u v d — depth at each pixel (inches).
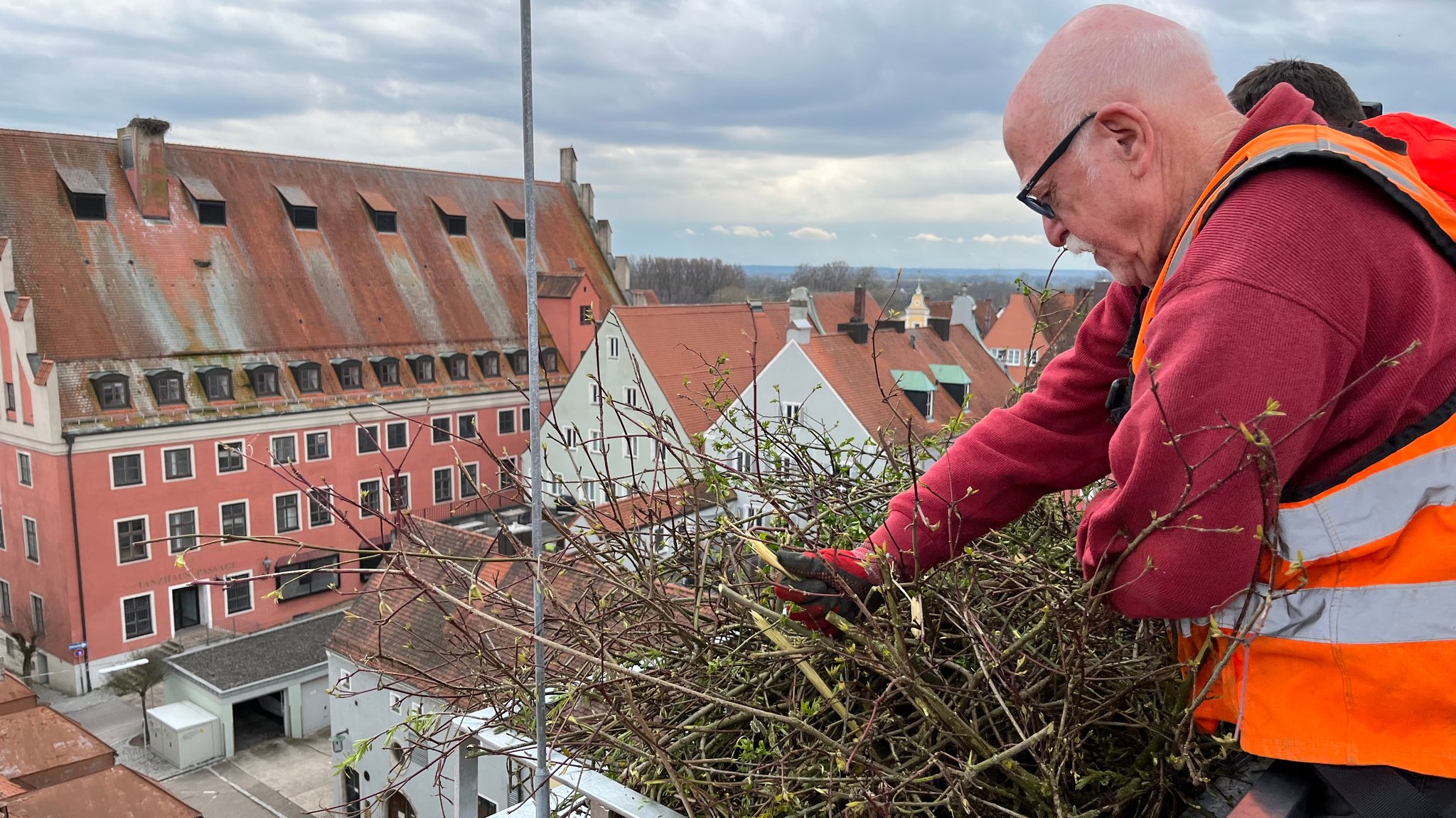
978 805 59.5
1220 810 56.1
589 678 68.3
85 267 968.9
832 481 92.5
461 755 77.7
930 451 104.7
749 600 66.2
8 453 924.0
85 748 504.1
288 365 1047.6
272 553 1001.5
